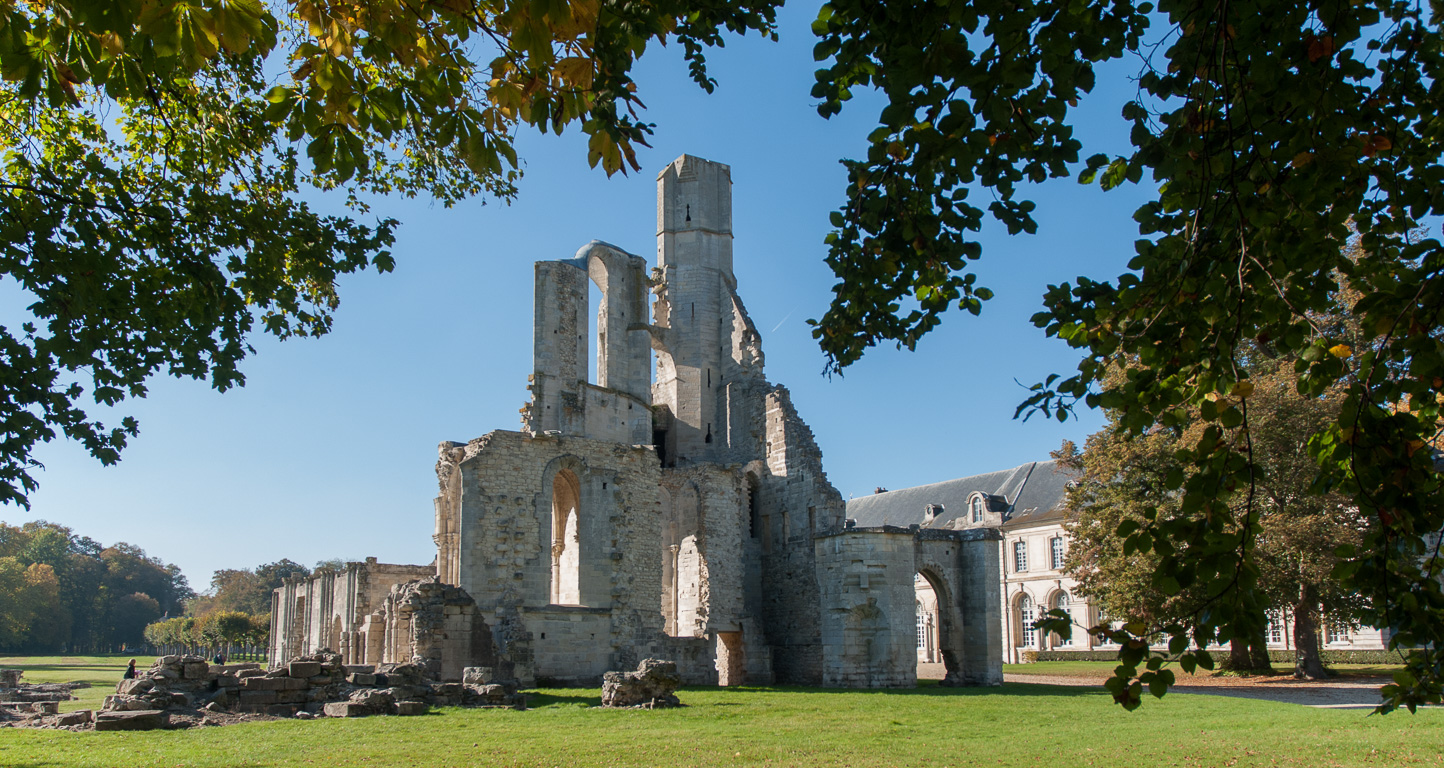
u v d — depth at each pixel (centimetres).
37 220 1281
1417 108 787
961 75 654
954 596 4222
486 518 3731
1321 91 684
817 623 4488
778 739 1962
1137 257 765
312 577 5619
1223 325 753
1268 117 720
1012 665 6725
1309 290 778
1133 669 621
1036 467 8775
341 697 2645
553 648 3731
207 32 614
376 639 4334
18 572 12512
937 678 4969
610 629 3906
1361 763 1647
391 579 4828
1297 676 4266
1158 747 1870
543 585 3812
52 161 1424
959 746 1892
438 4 711
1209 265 771
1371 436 655
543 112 755
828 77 781
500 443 3825
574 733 2022
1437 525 678
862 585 3847
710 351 5484
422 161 1788
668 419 5444
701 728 2150
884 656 3809
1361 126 780
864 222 930
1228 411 640
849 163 898
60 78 755
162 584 17488
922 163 728
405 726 2148
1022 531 8275
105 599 15250
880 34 744
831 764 1619
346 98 725
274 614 6462
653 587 4156
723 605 4447
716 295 5588
